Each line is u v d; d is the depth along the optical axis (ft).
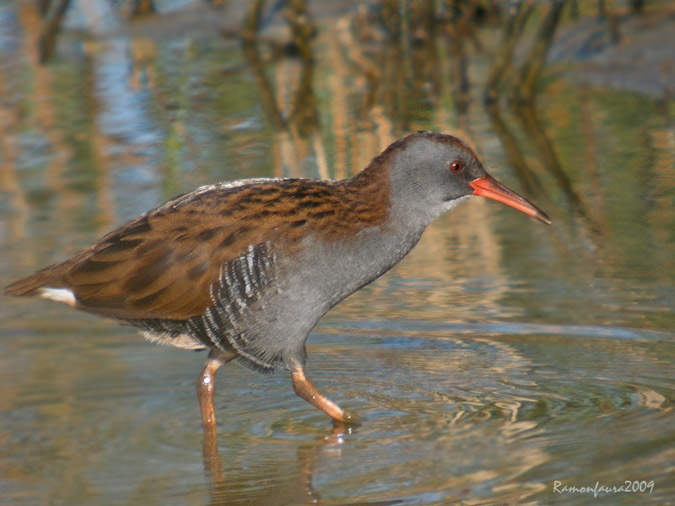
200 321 29.45
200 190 30.30
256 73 64.54
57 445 28.45
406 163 30.25
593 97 57.47
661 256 39.01
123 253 29.37
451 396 30.71
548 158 49.01
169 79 63.31
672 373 31.09
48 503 24.67
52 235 41.19
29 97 60.13
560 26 65.26
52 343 36.14
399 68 64.90
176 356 35.37
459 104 57.41
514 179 46.55
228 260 28.78
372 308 37.55
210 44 70.54
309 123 54.70
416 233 30.76
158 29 72.69
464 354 33.63
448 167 30.58
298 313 29.25
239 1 74.23
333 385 31.99
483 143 51.26
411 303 37.70
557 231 41.98
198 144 51.78
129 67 65.92
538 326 35.17
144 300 29.19
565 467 24.72
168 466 26.89
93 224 42.19
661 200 43.70
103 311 29.50
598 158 48.60
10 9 76.43
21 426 29.78
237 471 26.30
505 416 28.81
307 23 67.05
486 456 25.89
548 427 27.66
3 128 54.90
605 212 43.09
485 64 64.95
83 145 52.29
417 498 23.66
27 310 38.83
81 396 31.94
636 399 29.27
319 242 28.99
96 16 75.10
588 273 38.27
